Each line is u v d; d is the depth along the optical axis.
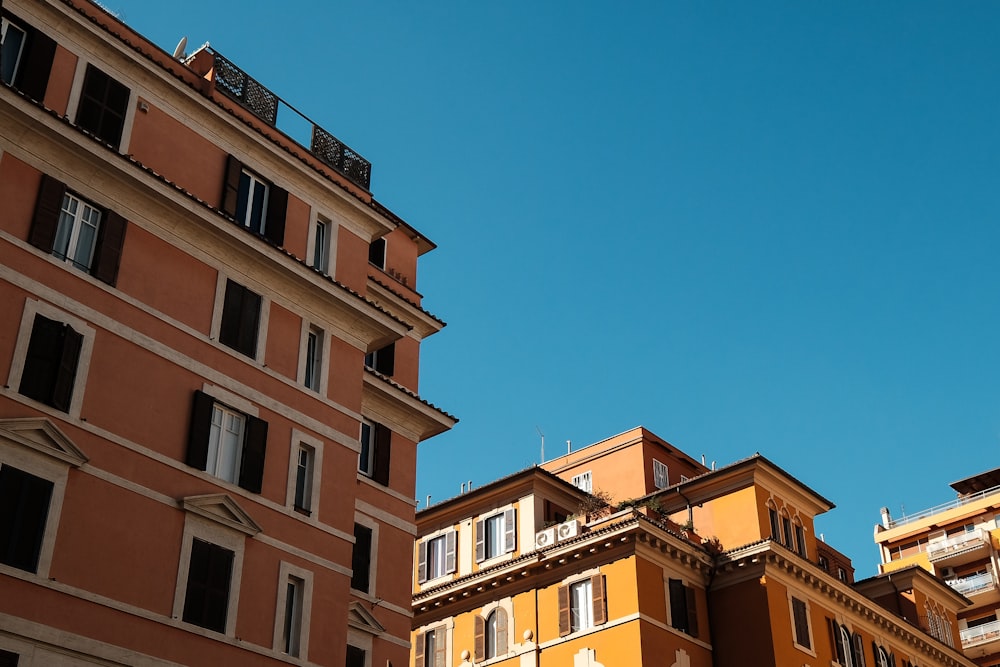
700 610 42.78
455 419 34.78
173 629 23.20
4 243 23.41
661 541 41.81
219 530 24.97
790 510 47.78
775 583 42.91
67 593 21.75
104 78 26.98
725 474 46.88
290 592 26.38
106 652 21.89
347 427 29.36
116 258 25.38
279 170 30.69
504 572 44.25
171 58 29.27
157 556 23.56
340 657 26.45
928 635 51.47
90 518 22.72
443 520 49.50
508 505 47.22
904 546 77.50
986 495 75.56
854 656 45.88
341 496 28.38
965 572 72.31
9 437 21.83
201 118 28.98
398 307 35.72
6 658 20.42
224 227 27.48
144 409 24.66
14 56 25.42
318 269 30.77
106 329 24.59
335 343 30.08
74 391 23.48
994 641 65.69
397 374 35.25
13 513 21.59
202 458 25.28
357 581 30.33
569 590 42.56
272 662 24.86
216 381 26.42
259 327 28.11
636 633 39.44
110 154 25.45
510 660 42.88
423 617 46.91
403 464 33.53
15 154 24.28
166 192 26.39
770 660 40.78
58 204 24.64
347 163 33.81
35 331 23.33
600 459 54.69
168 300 26.16
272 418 27.45
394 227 33.59
